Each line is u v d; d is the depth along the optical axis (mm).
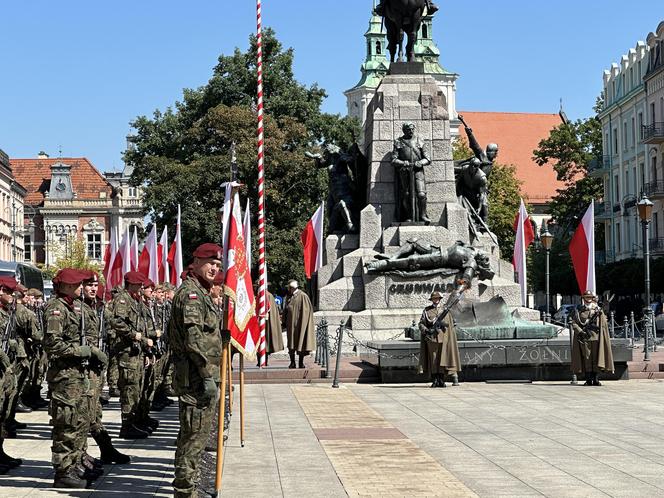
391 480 10977
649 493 10211
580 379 23703
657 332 46906
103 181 125438
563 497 10031
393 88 30531
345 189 31219
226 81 57188
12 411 14617
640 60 78000
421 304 29047
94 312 11773
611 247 84812
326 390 21609
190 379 9062
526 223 41219
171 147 56969
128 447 13531
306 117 58000
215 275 9531
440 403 18766
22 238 112562
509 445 13430
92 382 11539
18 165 128250
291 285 25078
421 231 29547
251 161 52250
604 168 85062
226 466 11852
